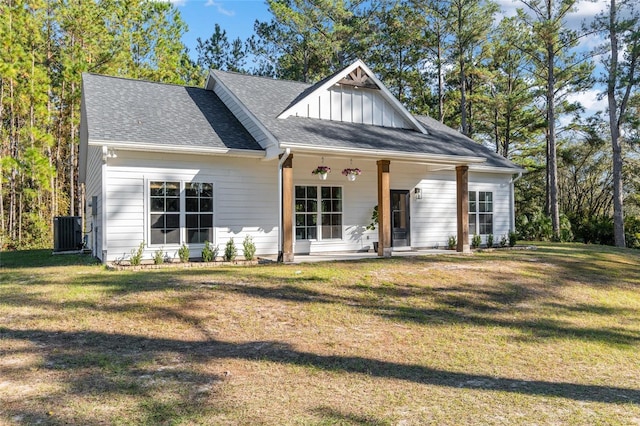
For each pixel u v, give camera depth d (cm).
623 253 1616
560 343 636
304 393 420
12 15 1986
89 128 1013
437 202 1608
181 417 359
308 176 1342
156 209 1099
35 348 507
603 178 3075
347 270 984
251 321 637
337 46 2923
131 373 446
